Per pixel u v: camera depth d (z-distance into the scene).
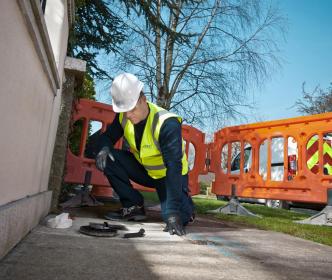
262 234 3.02
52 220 2.44
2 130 1.31
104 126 4.84
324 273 1.72
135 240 2.21
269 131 4.94
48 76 2.21
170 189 2.58
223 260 1.83
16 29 1.34
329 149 7.49
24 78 1.58
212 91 10.69
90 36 6.19
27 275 1.31
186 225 3.14
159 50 10.61
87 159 4.71
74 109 3.97
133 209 3.25
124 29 6.52
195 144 5.65
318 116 4.36
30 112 1.83
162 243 2.18
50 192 3.09
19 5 1.34
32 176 2.20
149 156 2.83
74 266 1.49
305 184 4.44
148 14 6.23
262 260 1.92
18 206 1.63
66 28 3.42
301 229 3.42
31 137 1.96
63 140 3.42
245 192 5.07
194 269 1.60
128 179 3.23
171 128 2.63
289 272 1.69
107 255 1.73
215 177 5.57
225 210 5.10
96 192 5.90
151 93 10.88
